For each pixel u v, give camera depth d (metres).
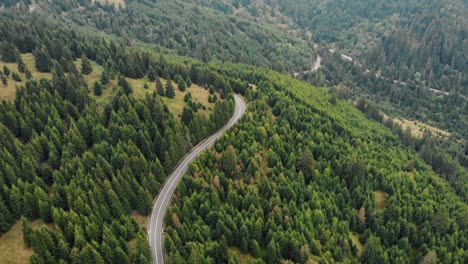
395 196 126.69
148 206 106.81
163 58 187.38
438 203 130.88
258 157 125.81
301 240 101.06
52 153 104.69
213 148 127.81
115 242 88.94
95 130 115.81
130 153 113.38
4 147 100.19
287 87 192.88
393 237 116.25
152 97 136.25
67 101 123.75
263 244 102.38
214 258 93.12
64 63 151.75
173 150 123.56
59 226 89.25
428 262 106.25
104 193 99.50
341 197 122.25
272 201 109.50
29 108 115.12
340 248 104.31
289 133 142.38
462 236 119.00
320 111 170.62
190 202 104.31
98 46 182.88
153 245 99.00
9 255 84.88
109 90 144.12
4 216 89.50
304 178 126.25
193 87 172.88
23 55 164.00
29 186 94.69
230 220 100.56
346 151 141.62
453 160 182.50
